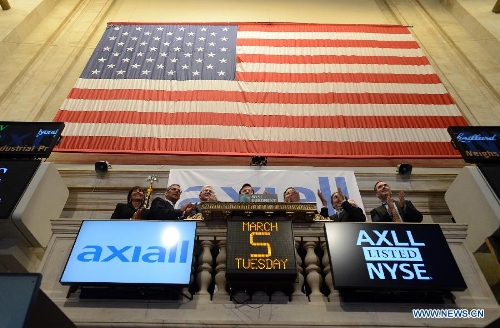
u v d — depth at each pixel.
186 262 4.30
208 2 14.05
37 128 7.15
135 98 9.63
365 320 4.11
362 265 4.36
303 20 13.24
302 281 4.45
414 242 4.58
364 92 9.98
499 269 6.48
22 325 2.29
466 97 10.38
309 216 4.80
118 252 4.37
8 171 6.40
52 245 4.84
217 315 4.09
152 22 12.23
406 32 12.10
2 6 11.85
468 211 6.60
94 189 7.95
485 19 12.41
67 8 13.21
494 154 6.86
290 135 9.00
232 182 7.56
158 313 4.10
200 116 9.30
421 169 8.61
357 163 8.79
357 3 14.37
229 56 10.99
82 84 9.90
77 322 3.99
